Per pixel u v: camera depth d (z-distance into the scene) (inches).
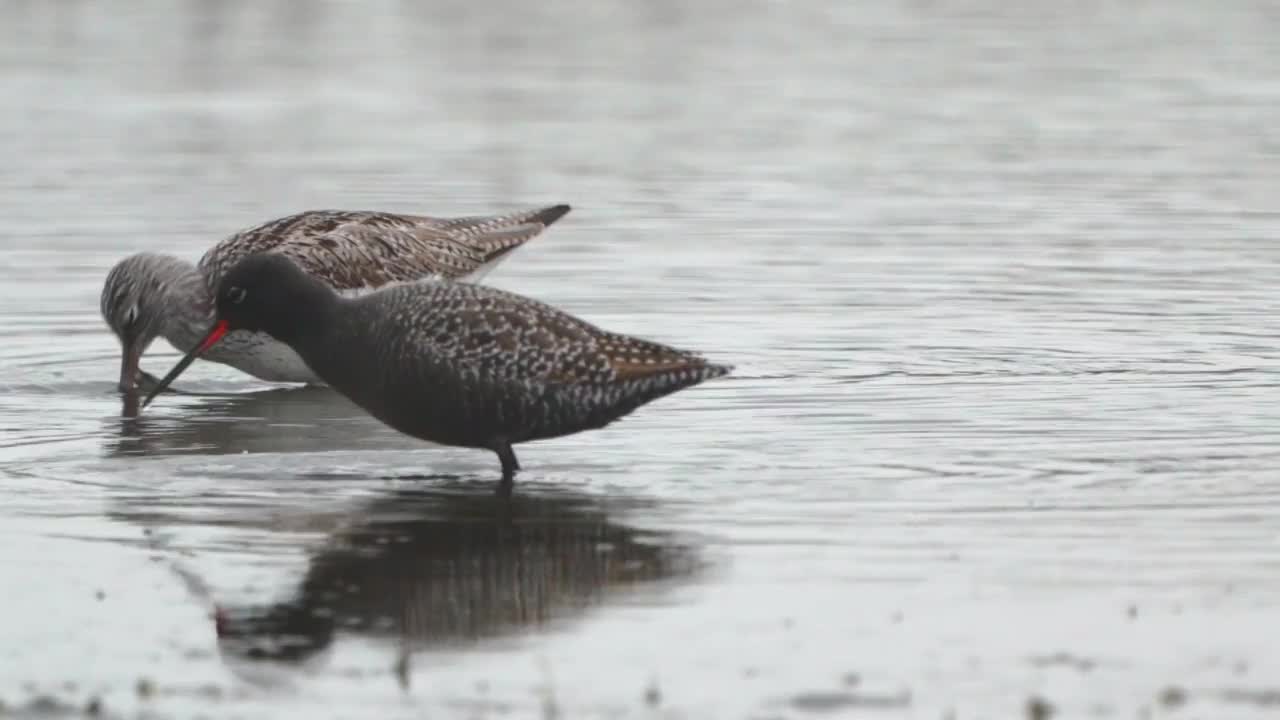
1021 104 1211.2
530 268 804.0
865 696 358.9
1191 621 393.7
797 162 1040.8
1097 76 1310.3
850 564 433.7
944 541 450.0
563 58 1379.2
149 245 834.2
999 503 481.4
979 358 661.3
